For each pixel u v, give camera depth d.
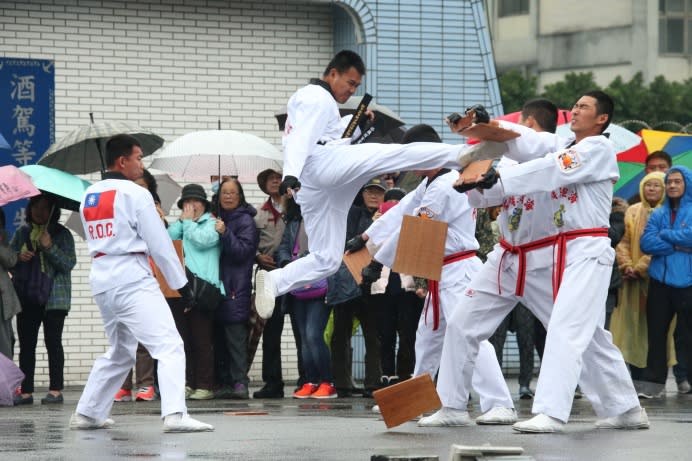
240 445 12.91
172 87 27.94
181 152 22.44
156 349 14.68
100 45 27.52
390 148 15.13
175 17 27.95
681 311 21.42
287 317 28.25
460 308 14.72
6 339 21.06
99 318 27.25
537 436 13.40
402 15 28.62
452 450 10.84
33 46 27.11
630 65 83.94
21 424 16.42
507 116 23.55
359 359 27.69
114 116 27.59
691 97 69.88
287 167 14.90
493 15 88.00
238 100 28.33
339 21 28.94
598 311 13.84
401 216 16.58
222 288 22.08
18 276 21.36
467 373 14.86
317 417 16.95
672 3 84.62
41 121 27.09
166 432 14.45
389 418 14.14
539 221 14.06
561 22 85.81
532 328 21.94
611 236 21.67
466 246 15.98
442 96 28.94
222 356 22.67
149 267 14.98
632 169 27.44
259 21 28.47
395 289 22.20
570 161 13.64
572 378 13.64
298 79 28.72
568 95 70.81
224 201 22.28
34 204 21.48
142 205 14.75
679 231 21.31
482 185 13.45
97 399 15.29
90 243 15.00
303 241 22.09
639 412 14.39
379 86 28.47
